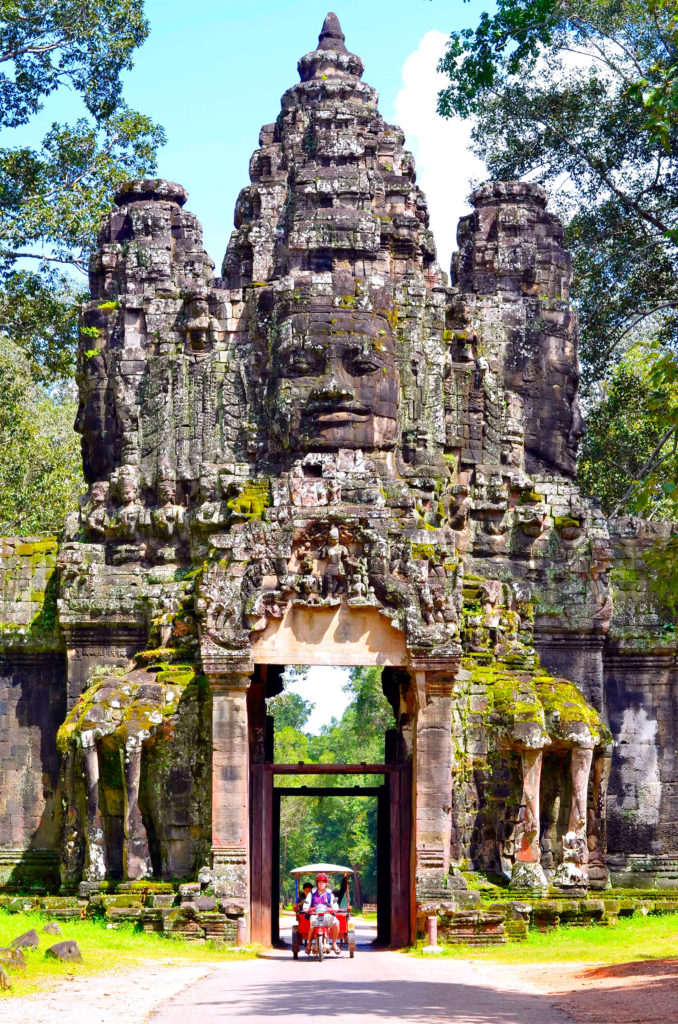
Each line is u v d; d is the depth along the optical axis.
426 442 41.50
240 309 42.97
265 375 42.09
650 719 43.28
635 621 43.25
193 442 42.41
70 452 63.16
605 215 56.53
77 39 52.12
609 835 42.78
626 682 43.44
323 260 40.88
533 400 44.53
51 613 43.00
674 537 35.00
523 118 56.88
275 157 44.09
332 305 40.38
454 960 33.19
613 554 43.31
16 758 43.00
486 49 41.50
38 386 71.94
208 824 38.16
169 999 25.22
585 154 56.34
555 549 42.66
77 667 42.03
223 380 42.47
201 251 45.41
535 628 42.22
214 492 41.41
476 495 42.62
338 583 38.03
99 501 42.88
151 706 38.44
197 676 39.12
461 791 38.69
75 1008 23.41
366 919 67.81
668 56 52.94
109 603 41.84
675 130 48.88
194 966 31.41
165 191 45.06
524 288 45.22
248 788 38.66
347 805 91.56
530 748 38.03
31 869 42.28
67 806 39.84
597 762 40.12
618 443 57.97
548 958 32.38
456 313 43.72
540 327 44.81
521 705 38.56
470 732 39.06
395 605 37.84
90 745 38.44
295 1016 22.94
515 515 42.69
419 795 37.44
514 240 45.16
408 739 40.31
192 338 42.75
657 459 56.88
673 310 60.47
